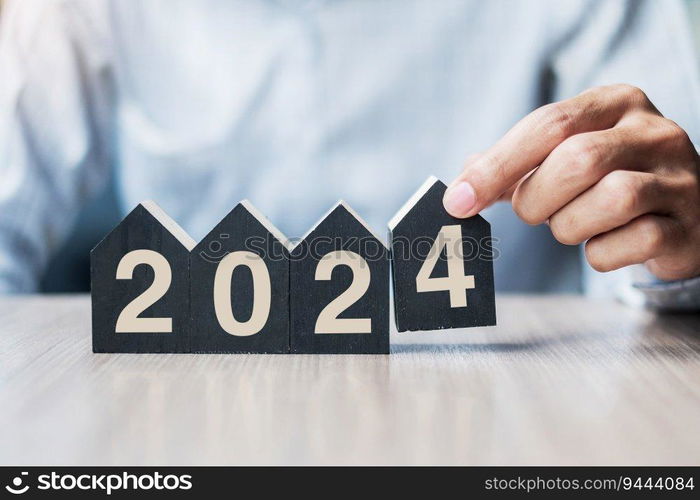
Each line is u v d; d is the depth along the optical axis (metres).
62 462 0.29
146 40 1.53
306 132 1.48
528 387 0.43
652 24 1.37
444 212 0.59
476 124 1.47
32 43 1.51
